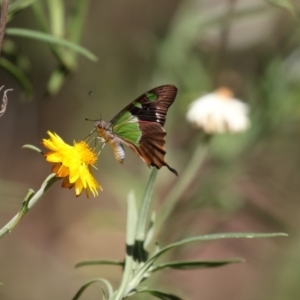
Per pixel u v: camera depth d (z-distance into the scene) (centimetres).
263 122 256
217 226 256
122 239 428
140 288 227
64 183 226
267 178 259
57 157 226
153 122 229
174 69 258
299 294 271
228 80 265
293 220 267
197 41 266
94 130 230
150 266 228
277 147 258
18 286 357
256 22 280
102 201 462
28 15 379
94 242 427
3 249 367
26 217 467
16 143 493
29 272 364
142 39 331
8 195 248
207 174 255
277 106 256
